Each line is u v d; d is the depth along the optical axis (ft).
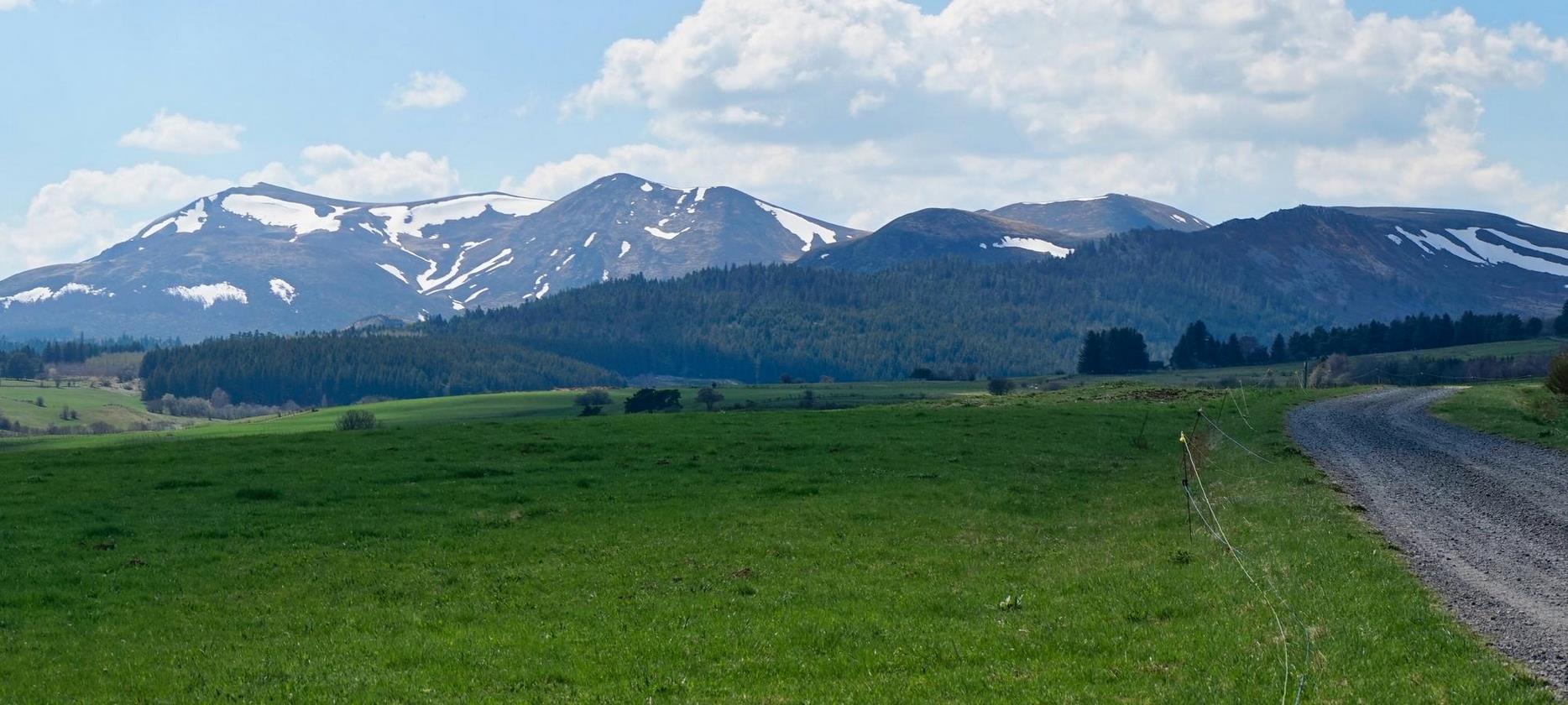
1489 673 49.29
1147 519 102.32
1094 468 142.20
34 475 140.05
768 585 81.15
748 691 55.36
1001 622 65.77
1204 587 69.82
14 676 64.34
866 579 81.97
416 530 105.60
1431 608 61.82
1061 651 58.39
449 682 58.65
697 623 70.08
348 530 105.09
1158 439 171.12
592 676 59.06
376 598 81.00
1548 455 142.41
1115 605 67.41
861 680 56.13
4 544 99.35
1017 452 156.87
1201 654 55.11
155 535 103.81
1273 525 93.15
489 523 108.78
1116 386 298.15
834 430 183.32
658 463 147.13
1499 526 90.48
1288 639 56.24
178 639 71.46
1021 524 104.53
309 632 72.28
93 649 69.62
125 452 162.40
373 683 58.85
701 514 111.45
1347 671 50.88
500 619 73.41
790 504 116.57
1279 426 189.98
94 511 115.65
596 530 104.37
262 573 89.35
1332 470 131.03
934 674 56.03
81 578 87.30
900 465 144.56
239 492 124.77
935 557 89.20
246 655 66.33
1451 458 141.08
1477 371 641.40
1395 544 82.48
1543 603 63.52
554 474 138.21
